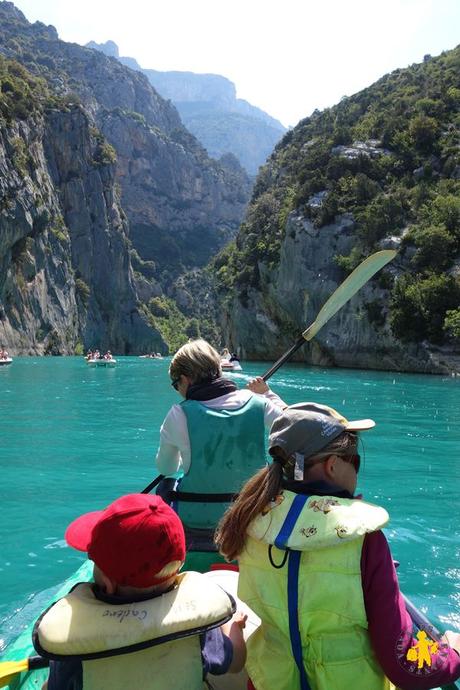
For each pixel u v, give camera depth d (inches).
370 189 1771.7
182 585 68.6
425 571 180.9
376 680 68.6
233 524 74.8
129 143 5772.6
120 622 63.0
